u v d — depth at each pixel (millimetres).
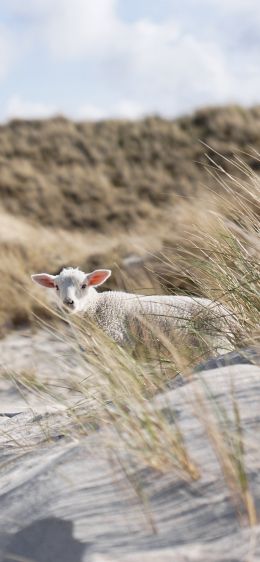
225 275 17219
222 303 16500
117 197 92188
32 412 17156
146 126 107562
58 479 9703
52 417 15227
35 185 95062
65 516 8742
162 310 21547
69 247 66000
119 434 9938
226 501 8195
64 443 11977
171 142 103188
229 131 102500
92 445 10359
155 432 9703
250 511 7672
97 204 90938
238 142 100062
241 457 8586
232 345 15391
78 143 105188
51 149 103938
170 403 10625
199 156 99062
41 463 10883
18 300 43219
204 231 19703
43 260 58281
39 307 42031
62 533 8500
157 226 75938
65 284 24422
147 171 97562
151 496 8703
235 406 9305
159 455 9219
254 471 8461
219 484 8508
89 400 14289
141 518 8305
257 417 9609
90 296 23938
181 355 15219
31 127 108938
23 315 41531
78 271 24969
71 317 17578
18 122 110062
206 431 9359
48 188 94500
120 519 8398
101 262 51031
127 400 11297
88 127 108812
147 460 9273
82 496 9086
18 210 90562
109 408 12453
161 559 7340
